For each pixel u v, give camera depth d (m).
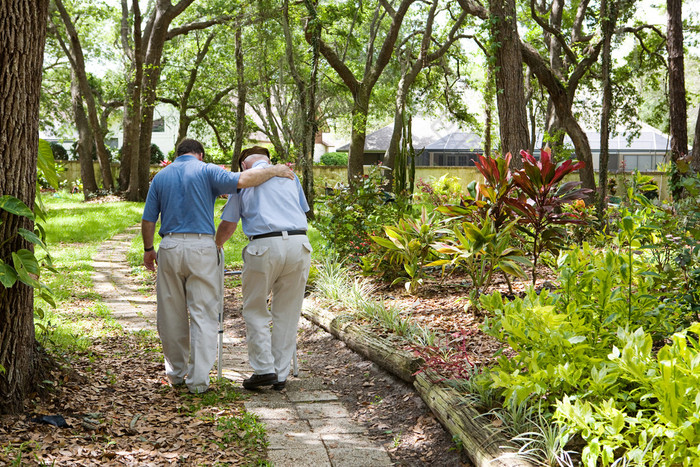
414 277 6.70
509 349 4.28
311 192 18.38
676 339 2.64
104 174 28.08
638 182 4.38
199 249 4.11
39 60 3.34
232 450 3.21
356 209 8.87
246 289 4.35
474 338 4.73
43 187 30.61
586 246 4.00
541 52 21.95
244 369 5.01
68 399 3.57
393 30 22.45
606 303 3.37
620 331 2.82
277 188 4.35
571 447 2.77
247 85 23.77
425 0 24.48
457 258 5.65
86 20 31.38
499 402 3.31
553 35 17.62
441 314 5.71
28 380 3.42
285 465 3.13
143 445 3.13
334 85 23.22
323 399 4.26
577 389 2.98
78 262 10.58
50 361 3.81
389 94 30.98
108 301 7.62
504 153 11.43
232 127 32.69
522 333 3.16
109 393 3.87
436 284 7.12
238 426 3.53
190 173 4.17
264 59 20.94
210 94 31.89
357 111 22.58
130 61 28.03
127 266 10.64
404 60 25.16
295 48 21.38
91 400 3.66
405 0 21.97
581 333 3.17
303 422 3.79
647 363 2.64
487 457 2.78
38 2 3.28
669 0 13.89
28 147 3.30
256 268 4.24
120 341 5.33
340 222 8.91
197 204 4.14
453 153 33.09
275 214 4.27
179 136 31.30
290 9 19.70
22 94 3.24
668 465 2.34
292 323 4.51
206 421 3.56
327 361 5.32
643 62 21.25
